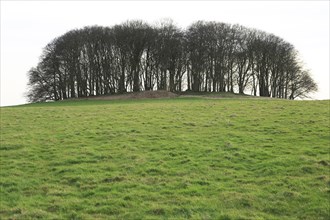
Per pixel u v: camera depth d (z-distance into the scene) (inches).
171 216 543.2
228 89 4461.1
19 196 635.5
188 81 4443.9
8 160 845.2
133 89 4357.8
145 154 861.8
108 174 732.0
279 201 580.1
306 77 4323.3
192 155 840.9
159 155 848.9
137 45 4298.7
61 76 4301.2
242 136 994.7
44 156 870.4
